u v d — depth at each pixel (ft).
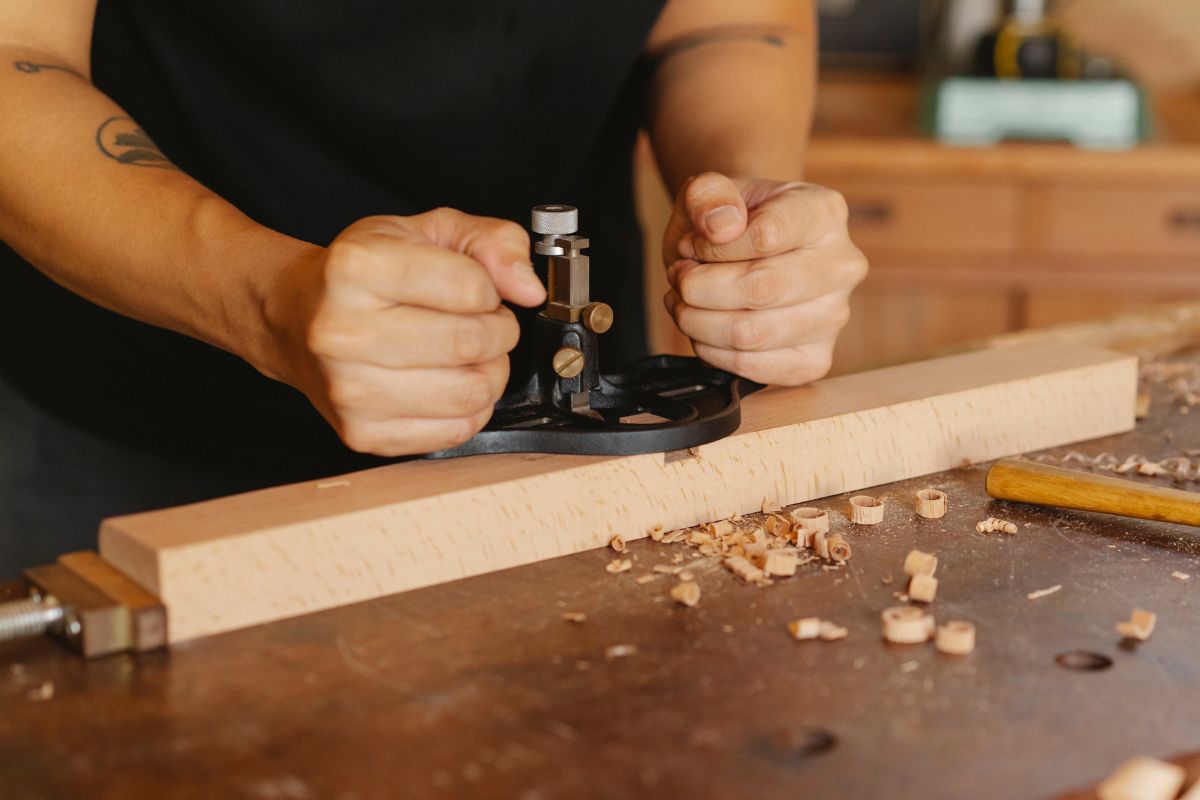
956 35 8.17
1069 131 7.84
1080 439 3.32
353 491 2.47
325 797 1.76
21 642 2.23
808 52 4.19
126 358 3.98
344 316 2.35
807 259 3.00
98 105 3.00
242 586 2.27
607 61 3.92
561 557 2.60
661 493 2.71
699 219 2.92
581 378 2.86
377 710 1.99
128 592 2.24
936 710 1.97
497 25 3.72
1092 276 7.85
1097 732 1.91
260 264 2.57
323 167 3.89
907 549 2.62
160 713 1.99
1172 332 4.41
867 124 8.46
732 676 2.09
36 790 1.78
